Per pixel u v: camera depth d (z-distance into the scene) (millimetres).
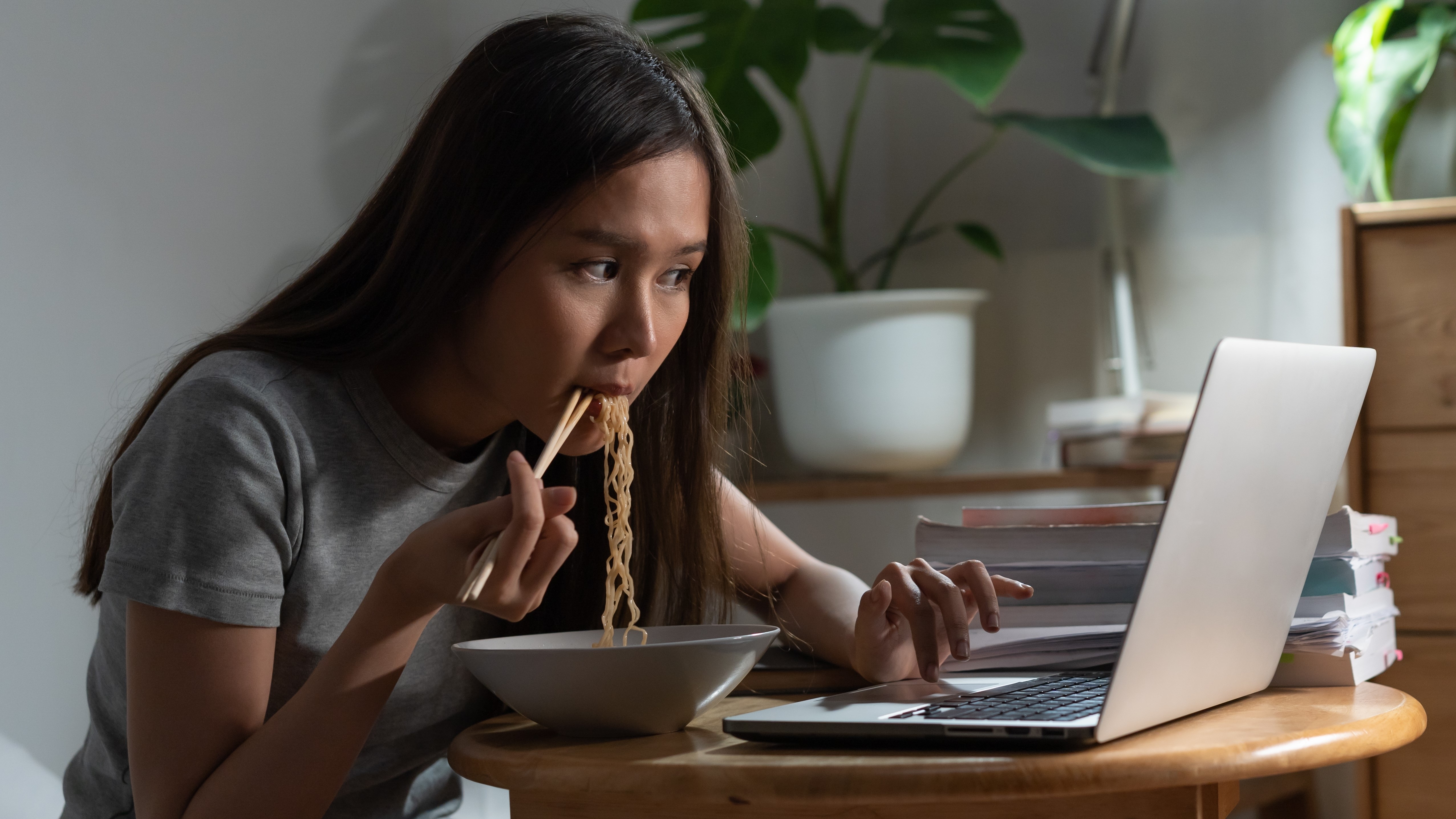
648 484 989
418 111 1754
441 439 913
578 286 733
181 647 744
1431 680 1581
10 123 1312
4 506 1300
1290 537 687
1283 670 782
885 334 1839
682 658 663
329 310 882
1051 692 706
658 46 1922
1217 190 2012
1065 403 2047
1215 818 581
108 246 1392
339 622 876
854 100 2225
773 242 2211
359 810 940
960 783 549
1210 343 2010
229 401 799
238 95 1535
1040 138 1787
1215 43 2012
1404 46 1734
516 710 714
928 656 782
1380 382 1627
